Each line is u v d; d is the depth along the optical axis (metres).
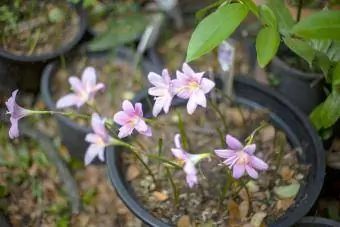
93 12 1.04
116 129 0.79
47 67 0.95
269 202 0.76
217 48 0.85
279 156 0.78
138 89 0.94
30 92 0.99
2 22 1.00
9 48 0.98
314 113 0.78
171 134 0.84
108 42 0.96
